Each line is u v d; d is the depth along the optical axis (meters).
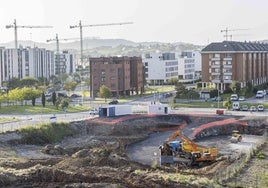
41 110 106.25
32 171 41.62
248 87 139.00
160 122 90.12
